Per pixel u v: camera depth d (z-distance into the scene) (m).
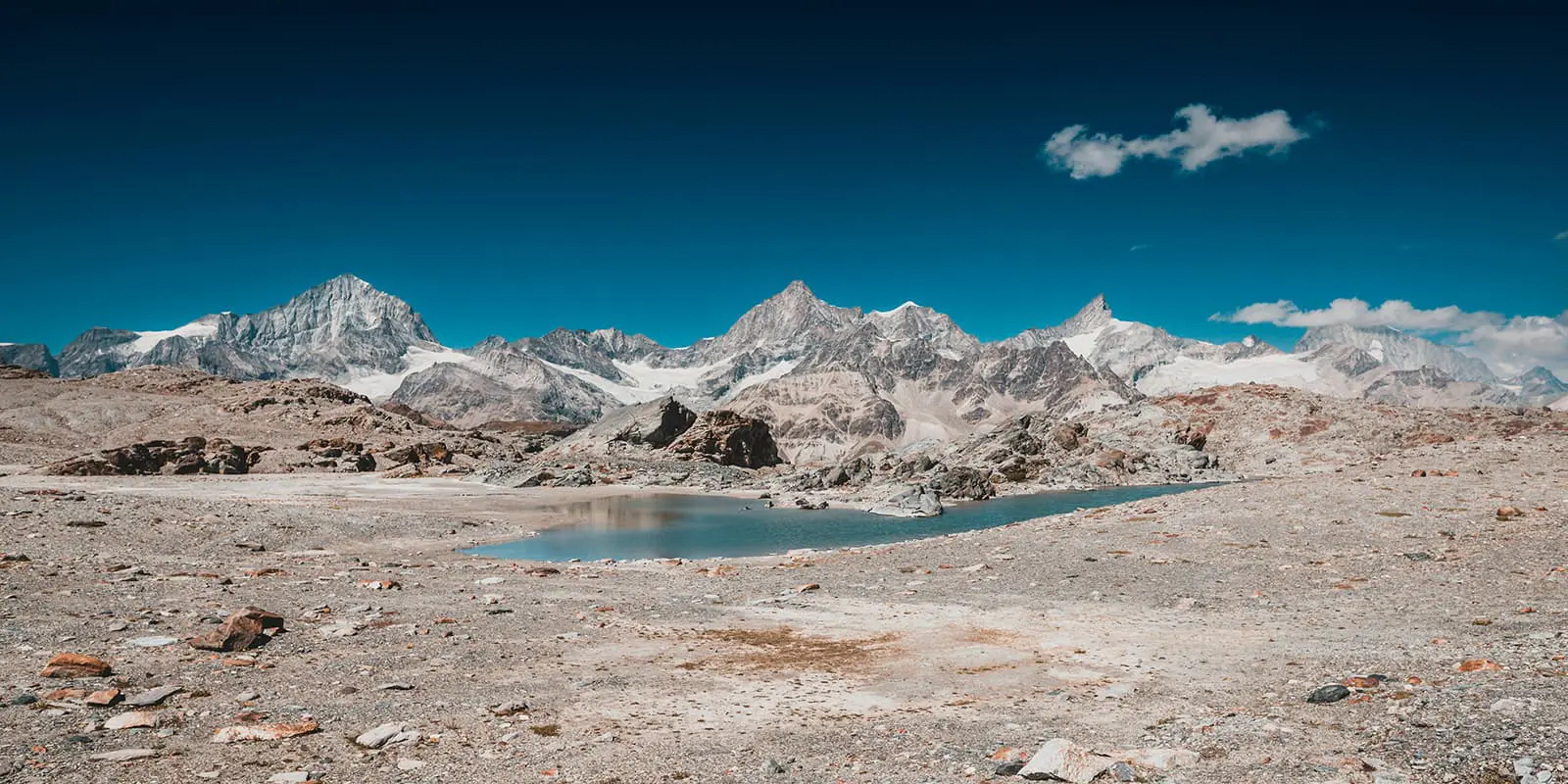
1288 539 34.97
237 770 11.59
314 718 14.23
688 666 18.67
